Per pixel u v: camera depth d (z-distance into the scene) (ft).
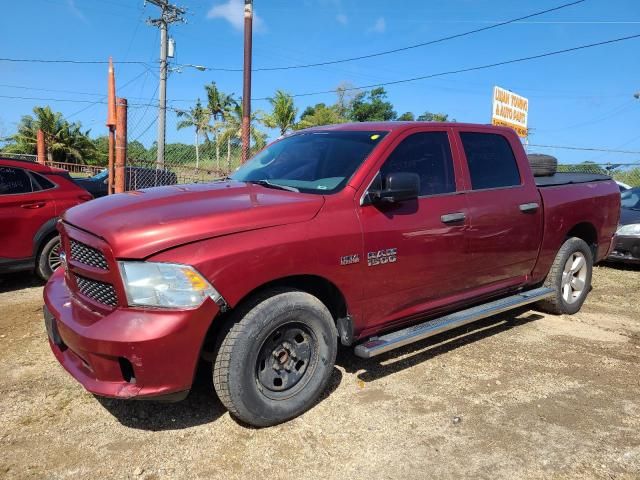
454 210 13.29
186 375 9.35
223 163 56.75
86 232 10.07
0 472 9.02
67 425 10.57
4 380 12.48
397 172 12.25
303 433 10.44
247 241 9.75
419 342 15.58
